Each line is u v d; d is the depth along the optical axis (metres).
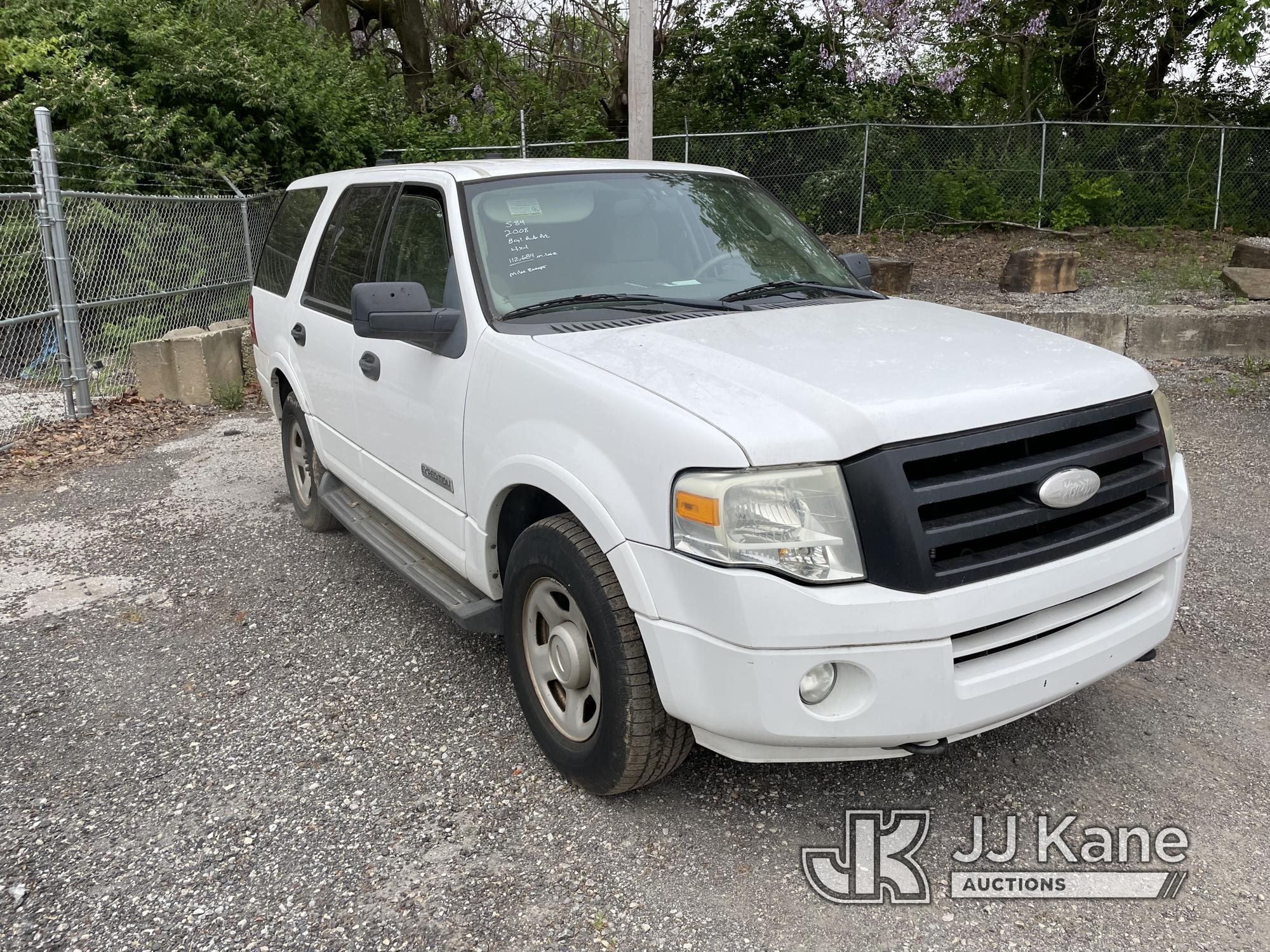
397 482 4.04
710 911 2.59
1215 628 4.14
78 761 3.36
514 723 3.53
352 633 4.30
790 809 3.02
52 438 7.83
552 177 3.92
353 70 16.39
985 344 3.11
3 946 2.51
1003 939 2.48
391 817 3.00
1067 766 3.21
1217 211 15.90
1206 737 3.36
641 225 3.85
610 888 2.68
